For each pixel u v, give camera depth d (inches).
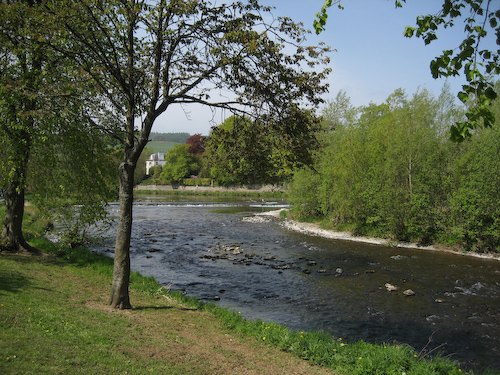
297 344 378.9
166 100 421.1
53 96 454.3
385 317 525.0
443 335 463.8
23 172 595.8
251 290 647.1
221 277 729.0
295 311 545.0
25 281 447.5
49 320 317.4
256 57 404.2
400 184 1161.4
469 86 175.5
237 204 2677.2
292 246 1082.7
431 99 1238.3
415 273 776.3
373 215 1238.3
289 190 1659.7
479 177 962.7
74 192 656.4
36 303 361.7
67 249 744.3
